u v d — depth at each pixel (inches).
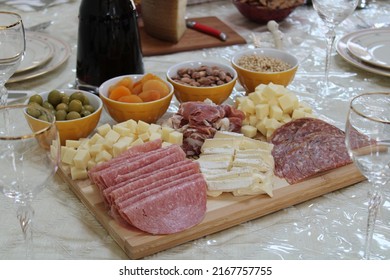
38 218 38.2
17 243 35.9
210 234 37.2
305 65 62.1
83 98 47.1
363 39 63.4
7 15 48.7
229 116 46.5
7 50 44.3
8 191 30.4
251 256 35.2
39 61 58.4
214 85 50.5
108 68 52.4
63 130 44.5
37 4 77.9
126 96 47.6
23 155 29.8
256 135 47.9
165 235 35.2
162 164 39.6
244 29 69.6
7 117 35.8
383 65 56.9
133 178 38.1
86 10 51.3
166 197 36.3
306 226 38.0
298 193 39.7
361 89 57.1
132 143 42.9
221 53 63.9
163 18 63.4
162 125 46.8
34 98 46.3
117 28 51.3
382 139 30.5
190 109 45.1
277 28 63.7
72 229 37.3
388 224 37.9
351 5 53.2
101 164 39.6
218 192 38.9
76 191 40.5
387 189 41.3
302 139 44.4
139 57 54.3
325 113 52.4
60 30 70.1
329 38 56.1
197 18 72.0
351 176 41.6
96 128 49.1
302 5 77.3
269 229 37.8
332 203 40.4
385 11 76.7
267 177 40.0
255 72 52.4
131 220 35.0
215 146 42.6
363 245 36.2
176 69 53.6
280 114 47.2
